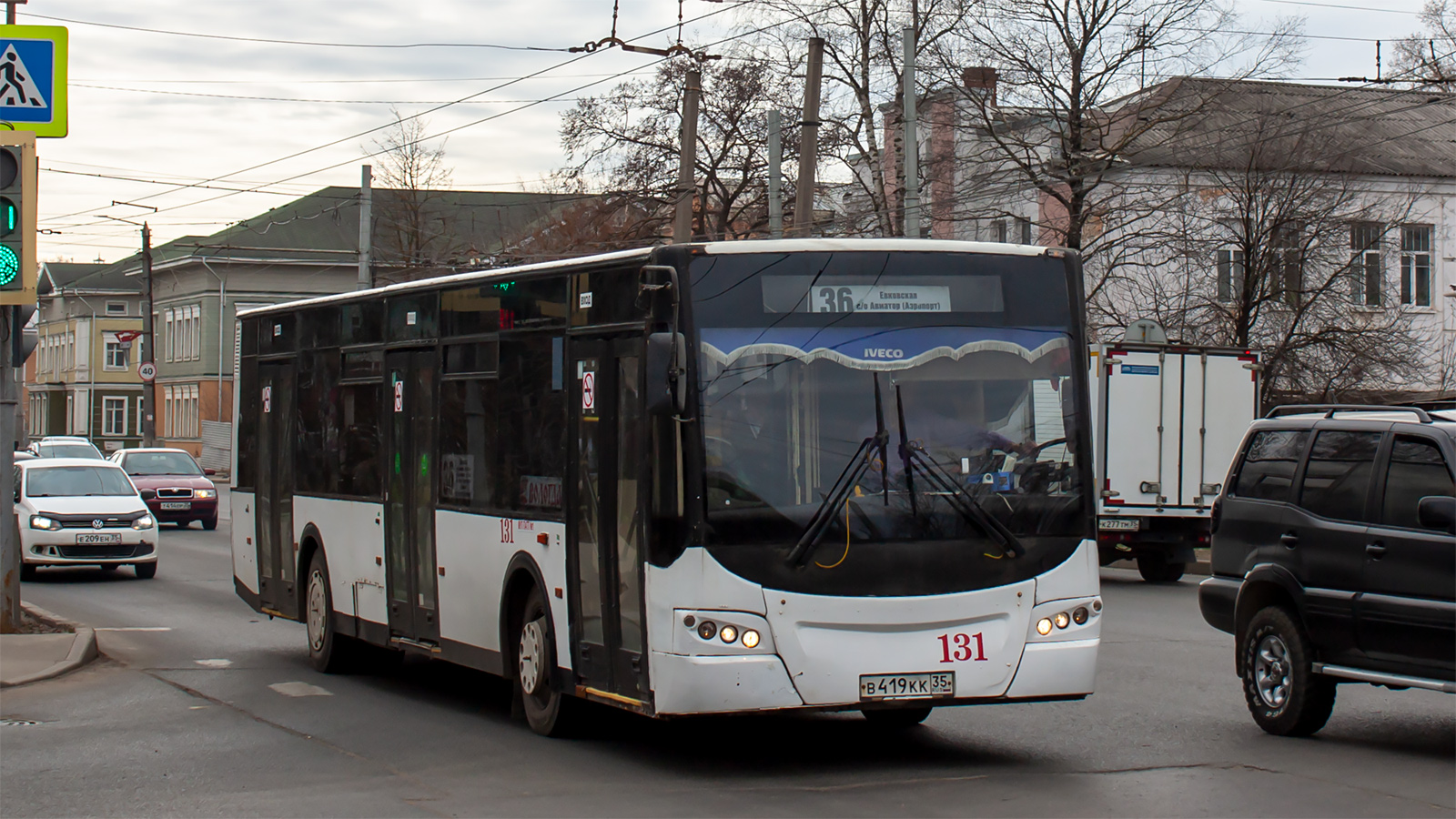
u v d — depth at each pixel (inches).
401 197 2268.7
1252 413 887.7
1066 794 311.6
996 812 295.0
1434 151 1795.0
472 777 335.0
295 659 566.6
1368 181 1713.8
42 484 927.7
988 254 347.9
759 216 1754.4
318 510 533.3
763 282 332.2
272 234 3019.2
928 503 330.6
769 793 315.3
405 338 469.1
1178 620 676.1
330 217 3080.7
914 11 1482.5
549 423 380.2
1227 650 563.5
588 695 358.9
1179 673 500.7
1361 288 1343.5
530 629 388.5
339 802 309.4
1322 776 331.3
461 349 430.9
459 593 428.1
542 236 1941.4
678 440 323.3
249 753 369.1
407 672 531.8
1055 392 346.6
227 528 1427.2
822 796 311.0
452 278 439.2
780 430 326.3
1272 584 393.4
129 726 411.2
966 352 340.8
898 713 404.2
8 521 577.0
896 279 340.2
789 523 322.7
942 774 335.9
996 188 1514.5
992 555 333.1
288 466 565.3
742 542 320.2
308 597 545.3
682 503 321.4
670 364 316.2
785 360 329.7
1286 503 395.5
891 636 325.4
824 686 320.2
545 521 379.2
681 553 320.8
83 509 904.9
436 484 443.8
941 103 1417.3
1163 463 872.9
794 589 320.5
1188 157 1499.8
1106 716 417.4
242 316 622.2
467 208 3024.1
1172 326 1309.1
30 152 533.6
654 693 325.1
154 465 1421.0
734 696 316.8
